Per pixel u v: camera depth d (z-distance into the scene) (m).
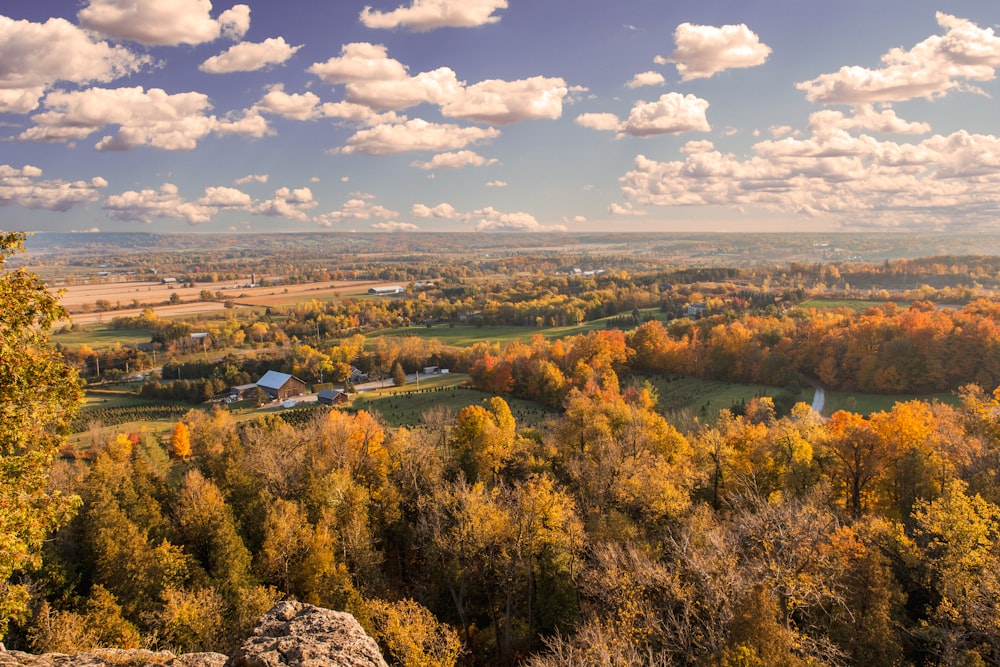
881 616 29.94
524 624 41.78
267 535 44.28
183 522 49.06
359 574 44.50
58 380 18.58
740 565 33.88
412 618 35.44
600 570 37.84
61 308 18.88
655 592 33.06
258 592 38.53
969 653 27.77
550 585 41.31
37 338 18.59
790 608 29.91
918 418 53.97
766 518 36.06
